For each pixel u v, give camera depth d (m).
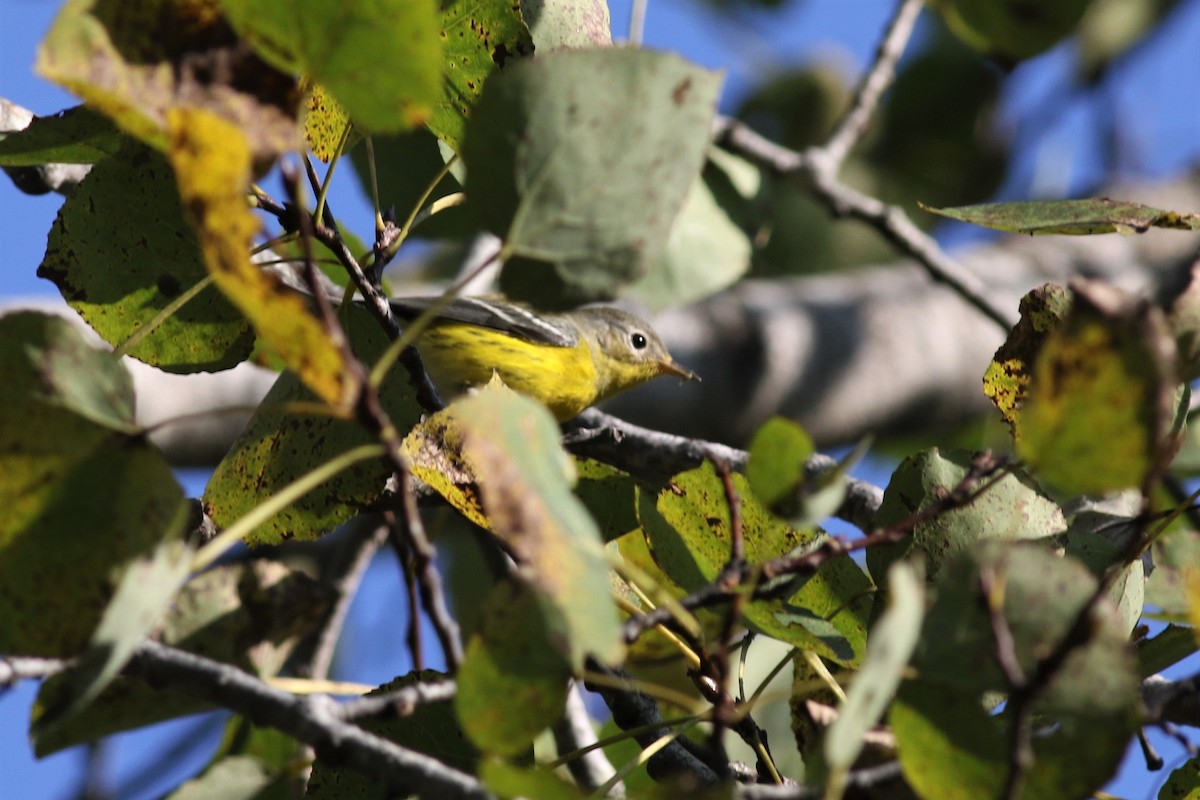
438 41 4.52
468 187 5.08
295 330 4.19
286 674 11.34
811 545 6.83
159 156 6.96
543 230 5.06
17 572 4.73
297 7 4.42
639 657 7.89
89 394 4.71
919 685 5.11
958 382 18.45
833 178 15.22
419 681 6.60
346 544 12.04
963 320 18.70
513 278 5.06
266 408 4.47
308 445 6.92
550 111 5.07
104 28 4.39
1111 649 4.94
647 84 5.10
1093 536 6.76
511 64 6.93
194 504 7.60
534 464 4.55
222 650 6.84
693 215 13.52
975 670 5.05
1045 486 8.03
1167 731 6.49
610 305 17.23
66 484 4.69
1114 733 5.01
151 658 5.32
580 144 5.09
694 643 6.70
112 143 6.88
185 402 14.43
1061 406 4.60
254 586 6.96
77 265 7.16
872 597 6.83
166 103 4.41
